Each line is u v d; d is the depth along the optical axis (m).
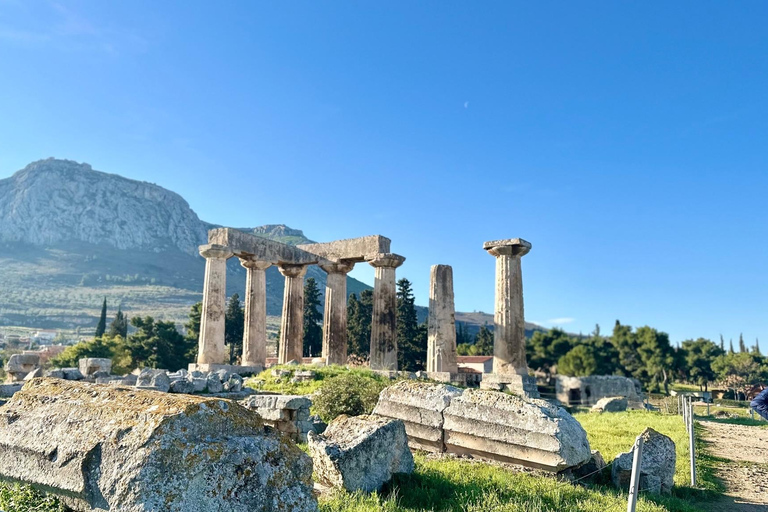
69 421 5.87
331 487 8.74
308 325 70.88
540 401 10.99
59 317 189.75
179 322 181.75
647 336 86.69
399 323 63.75
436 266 30.73
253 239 33.28
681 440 17.86
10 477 6.00
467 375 29.42
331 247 36.34
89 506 5.34
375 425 9.33
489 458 11.11
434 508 7.99
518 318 28.47
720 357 90.00
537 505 8.24
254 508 5.50
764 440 20.27
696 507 10.00
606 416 27.94
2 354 90.06
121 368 61.91
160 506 4.98
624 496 9.57
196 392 19.05
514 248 29.05
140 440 5.24
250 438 5.87
